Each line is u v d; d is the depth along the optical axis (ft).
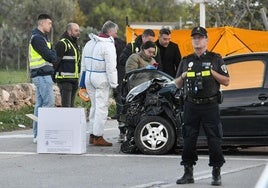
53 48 65.05
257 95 51.29
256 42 80.79
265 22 114.93
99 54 57.21
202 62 39.09
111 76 57.11
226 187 39.60
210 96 39.04
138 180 42.47
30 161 50.34
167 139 52.26
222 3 125.80
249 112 51.21
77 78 65.62
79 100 90.02
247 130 51.26
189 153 40.40
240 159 50.90
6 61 188.55
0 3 240.32
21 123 78.23
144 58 58.70
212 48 81.46
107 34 57.82
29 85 89.56
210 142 39.68
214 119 39.37
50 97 59.11
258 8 124.26
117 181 42.19
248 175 43.68
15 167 47.67
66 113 53.57
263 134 51.13
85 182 41.96
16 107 86.79
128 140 53.98
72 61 64.95
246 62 52.60
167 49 62.44
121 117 53.83
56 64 64.13
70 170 46.34
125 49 62.23
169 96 52.39
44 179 43.04
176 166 47.60
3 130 73.97
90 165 48.37
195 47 39.27
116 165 48.24
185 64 39.91
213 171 40.11
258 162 49.37
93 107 59.11
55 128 53.72
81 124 53.52
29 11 240.94
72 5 253.65
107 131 72.18
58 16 245.24
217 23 126.41
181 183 40.70
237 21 123.03
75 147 53.52
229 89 51.96
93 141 58.90
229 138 51.49
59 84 65.05
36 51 58.49
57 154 53.72
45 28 58.90
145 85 53.52
